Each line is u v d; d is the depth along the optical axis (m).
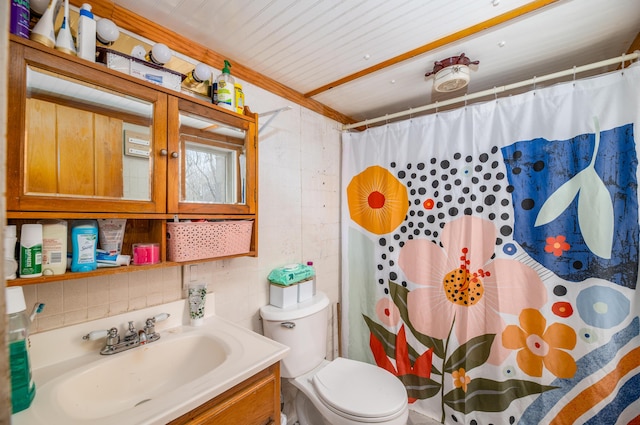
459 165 1.58
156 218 0.91
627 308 1.18
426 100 1.89
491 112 1.50
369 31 1.17
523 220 1.40
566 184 1.30
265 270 1.52
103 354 0.93
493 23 1.12
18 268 0.72
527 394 1.37
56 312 0.89
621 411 1.19
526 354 1.38
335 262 2.03
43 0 0.76
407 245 1.75
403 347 1.75
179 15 1.06
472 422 1.50
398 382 1.36
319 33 1.17
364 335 1.91
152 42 1.10
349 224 1.98
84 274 0.78
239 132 1.21
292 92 1.69
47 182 0.74
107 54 0.85
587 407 1.25
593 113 1.25
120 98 0.87
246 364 0.87
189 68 1.16
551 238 1.33
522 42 1.26
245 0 0.98
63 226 0.78
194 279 1.23
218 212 1.09
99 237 0.90
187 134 1.06
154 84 0.91
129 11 1.02
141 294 1.08
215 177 1.14
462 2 1.01
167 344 1.03
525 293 1.39
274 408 0.96
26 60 0.68
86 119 0.83
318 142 1.89
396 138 1.81
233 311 1.37
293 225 1.69
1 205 0.23
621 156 1.20
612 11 1.07
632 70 1.17
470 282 1.53
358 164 1.97
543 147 1.36
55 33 0.79
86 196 0.80
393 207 1.81
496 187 1.47
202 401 0.73
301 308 1.45
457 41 1.24
